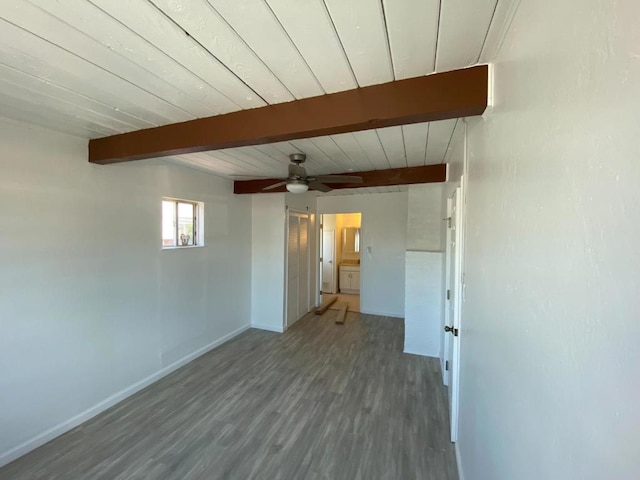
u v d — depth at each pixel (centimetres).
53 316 225
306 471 199
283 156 293
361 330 483
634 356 36
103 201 259
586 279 49
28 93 154
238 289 455
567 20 58
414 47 113
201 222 378
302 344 423
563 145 59
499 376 104
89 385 251
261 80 138
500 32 104
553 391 61
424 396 291
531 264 75
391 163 320
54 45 113
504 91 103
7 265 199
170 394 291
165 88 147
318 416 258
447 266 298
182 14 96
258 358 376
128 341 285
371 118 143
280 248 470
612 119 42
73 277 238
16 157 201
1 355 198
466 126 190
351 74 133
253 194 471
